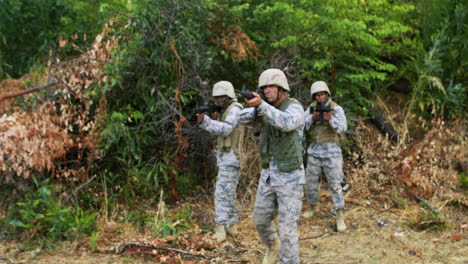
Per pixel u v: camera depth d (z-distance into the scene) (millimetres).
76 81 4547
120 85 4863
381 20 6000
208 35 5832
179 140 5211
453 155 6648
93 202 4805
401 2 7172
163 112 5332
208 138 5824
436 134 7082
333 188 4863
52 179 4617
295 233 3344
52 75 4633
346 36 6109
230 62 6273
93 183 4961
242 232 4656
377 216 5242
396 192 5820
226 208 4363
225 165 4359
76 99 5070
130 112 5156
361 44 6340
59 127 4473
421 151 6324
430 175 6082
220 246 4227
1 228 4039
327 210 5438
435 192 5844
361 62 6559
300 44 6371
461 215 5371
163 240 4047
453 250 4301
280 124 3082
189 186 5758
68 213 4180
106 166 5324
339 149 4957
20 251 3762
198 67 5590
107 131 4762
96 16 6172
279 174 3350
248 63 6359
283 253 3344
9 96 3840
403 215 5250
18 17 6133
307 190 5168
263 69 6301
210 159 5965
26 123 4105
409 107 7246
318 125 4953
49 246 3826
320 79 6449
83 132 5074
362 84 6609
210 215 5113
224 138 4363
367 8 6297
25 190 4180
